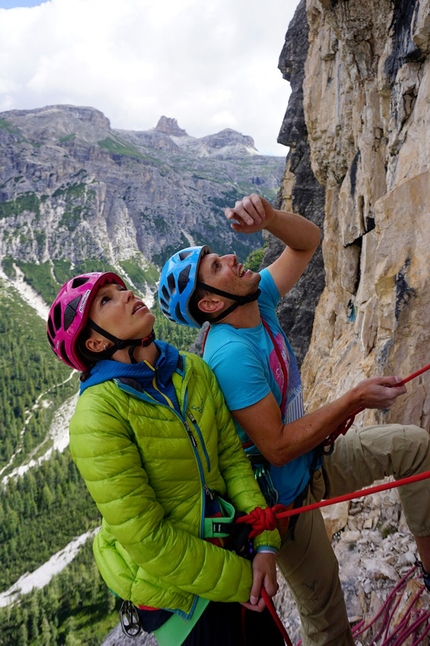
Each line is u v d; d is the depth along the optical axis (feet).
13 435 532.32
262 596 6.46
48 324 6.90
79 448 6.23
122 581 6.75
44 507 350.02
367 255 23.86
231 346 7.59
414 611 10.09
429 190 12.80
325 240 38.06
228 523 6.69
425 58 16.08
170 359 7.00
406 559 11.99
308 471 8.38
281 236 9.11
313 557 8.51
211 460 6.91
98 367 6.78
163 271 8.25
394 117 18.44
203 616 6.53
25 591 288.92
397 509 13.46
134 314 6.70
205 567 6.14
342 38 23.89
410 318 12.72
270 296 9.30
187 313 8.05
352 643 9.22
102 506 6.11
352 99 29.48
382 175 23.84
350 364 27.43
